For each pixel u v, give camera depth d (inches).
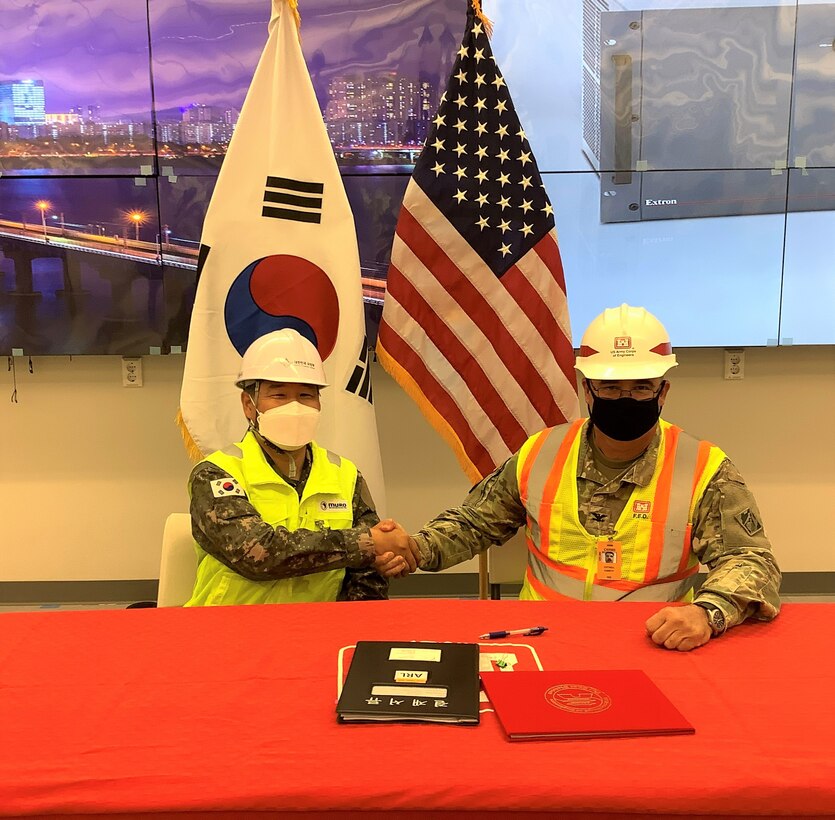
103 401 126.1
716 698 40.6
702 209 119.4
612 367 62.5
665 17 115.1
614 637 49.1
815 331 121.9
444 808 32.5
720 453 64.8
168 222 118.1
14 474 127.9
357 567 63.0
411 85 116.0
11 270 119.0
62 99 115.6
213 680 42.8
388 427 127.1
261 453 66.7
